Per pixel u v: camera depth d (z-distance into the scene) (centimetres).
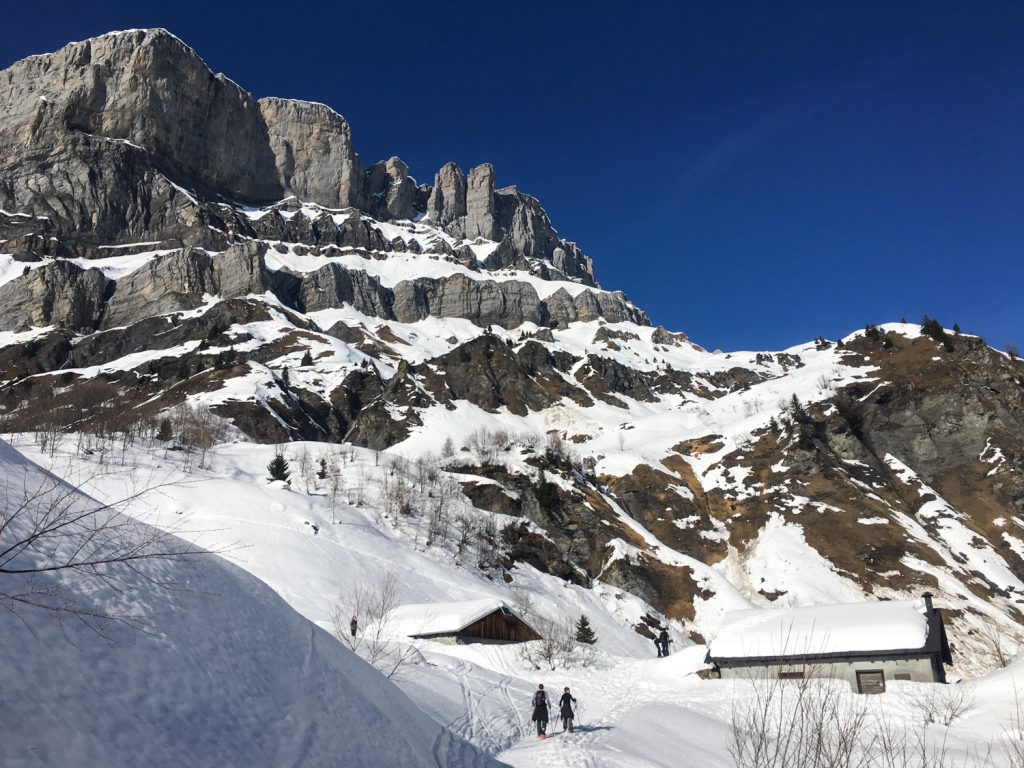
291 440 14362
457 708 3069
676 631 9719
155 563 1220
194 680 1049
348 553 7356
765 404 17050
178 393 15888
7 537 959
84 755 784
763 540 11981
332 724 1284
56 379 17750
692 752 2923
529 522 10850
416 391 18088
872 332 17512
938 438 13788
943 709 3303
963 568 10681
